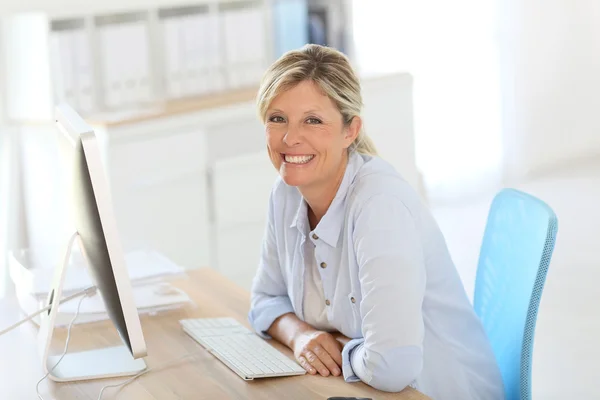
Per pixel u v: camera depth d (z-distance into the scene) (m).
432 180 6.47
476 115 6.58
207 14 4.61
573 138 7.04
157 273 2.65
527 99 6.77
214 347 2.23
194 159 4.24
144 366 2.15
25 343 2.35
